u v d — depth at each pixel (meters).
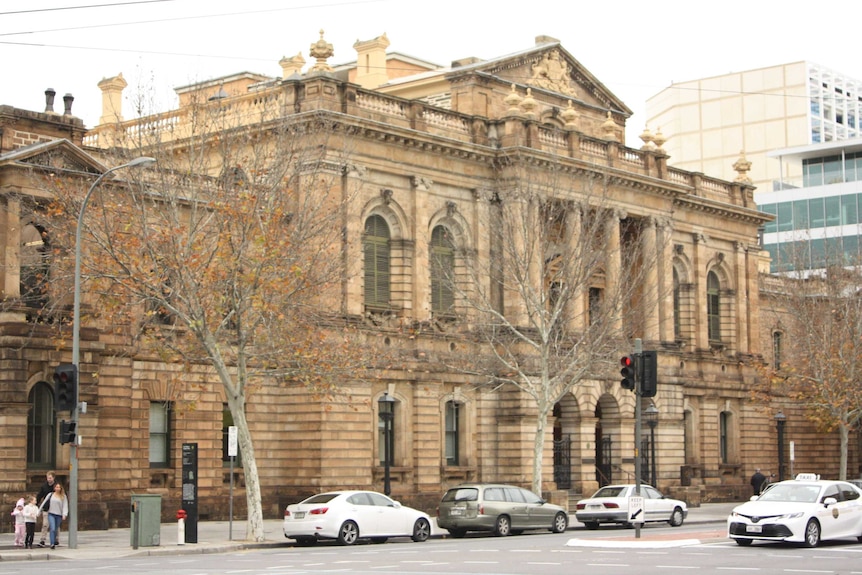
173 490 56.19
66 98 52.88
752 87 156.00
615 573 30.36
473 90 70.44
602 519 54.81
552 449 68.69
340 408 59.94
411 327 59.56
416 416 64.38
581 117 77.38
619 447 74.81
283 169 52.03
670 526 57.78
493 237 67.81
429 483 64.50
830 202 125.25
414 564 33.84
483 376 64.94
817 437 97.75
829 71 162.12
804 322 80.38
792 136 151.88
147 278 45.19
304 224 49.91
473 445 67.31
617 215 74.00
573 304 69.88
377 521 45.28
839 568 31.67
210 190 50.12
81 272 47.44
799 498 40.81
